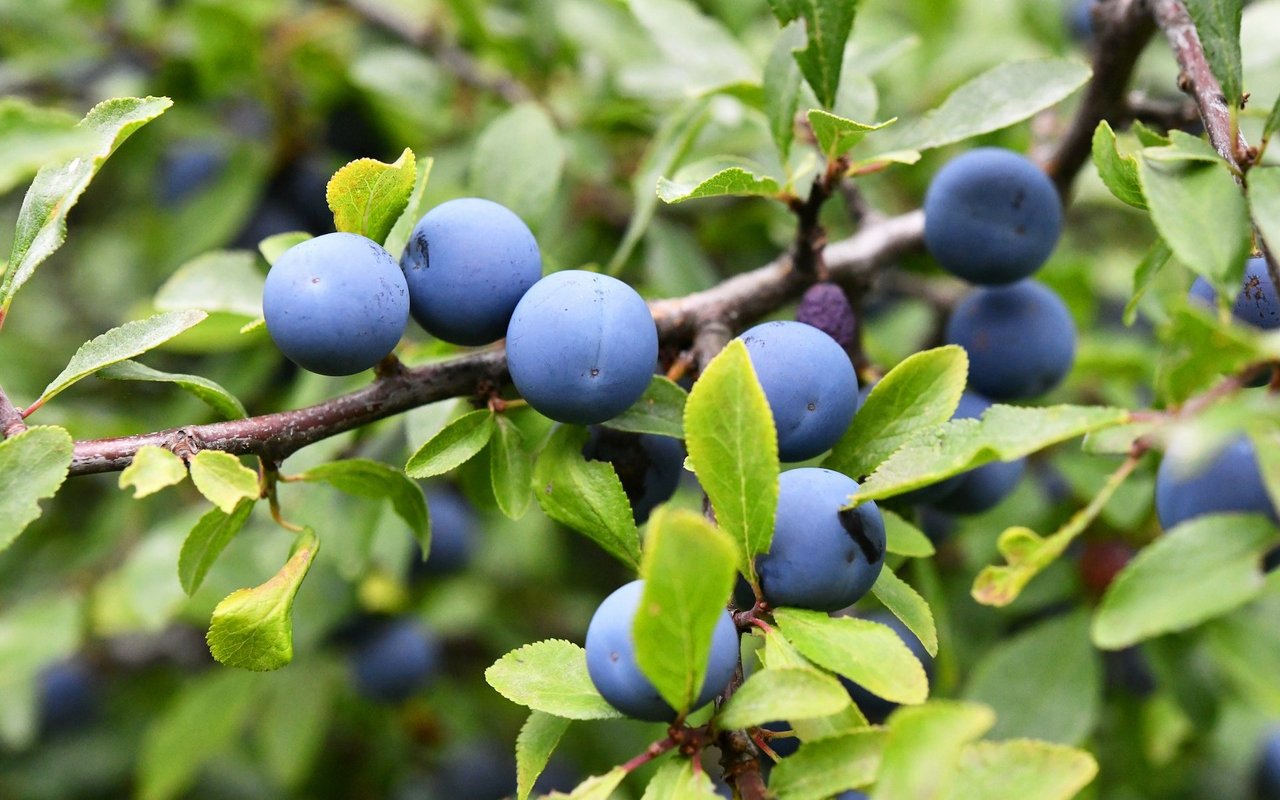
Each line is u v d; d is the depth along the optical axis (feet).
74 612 1.39
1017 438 0.88
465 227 0.95
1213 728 1.12
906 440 0.94
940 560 1.23
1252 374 0.86
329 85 1.40
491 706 1.54
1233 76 0.92
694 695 0.88
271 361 1.25
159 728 1.41
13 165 0.89
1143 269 0.97
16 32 1.48
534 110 1.10
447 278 0.95
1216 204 0.89
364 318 0.93
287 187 1.43
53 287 1.83
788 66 1.00
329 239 0.93
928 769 0.83
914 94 1.43
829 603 0.92
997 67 1.00
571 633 1.49
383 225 0.94
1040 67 0.99
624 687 0.89
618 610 0.89
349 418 0.96
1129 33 1.04
